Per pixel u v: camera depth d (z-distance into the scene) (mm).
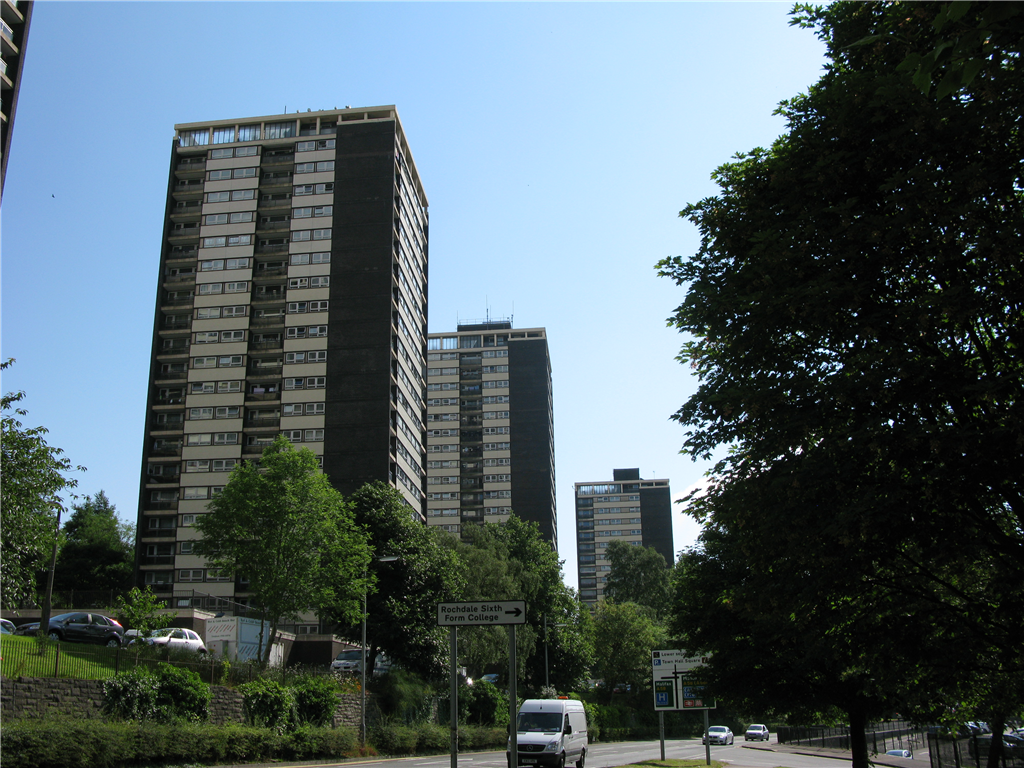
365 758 40281
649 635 98000
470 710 61969
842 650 16062
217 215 99812
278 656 64375
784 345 16562
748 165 18531
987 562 14938
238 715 35344
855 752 27594
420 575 57500
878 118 14992
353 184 99875
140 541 89625
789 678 28062
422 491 109812
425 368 116625
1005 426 12508
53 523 26047
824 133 16188
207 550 47688
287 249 98250
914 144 14641
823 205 16234
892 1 16250
